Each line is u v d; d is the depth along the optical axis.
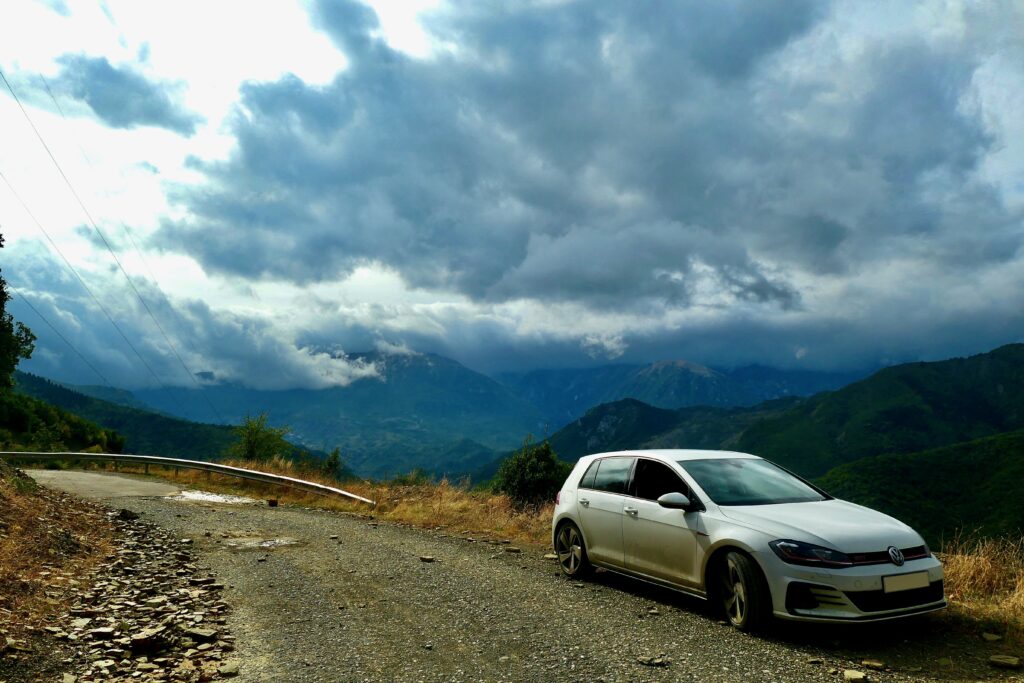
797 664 4.90
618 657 5.11
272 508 17.25
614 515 7.48
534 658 5.14
